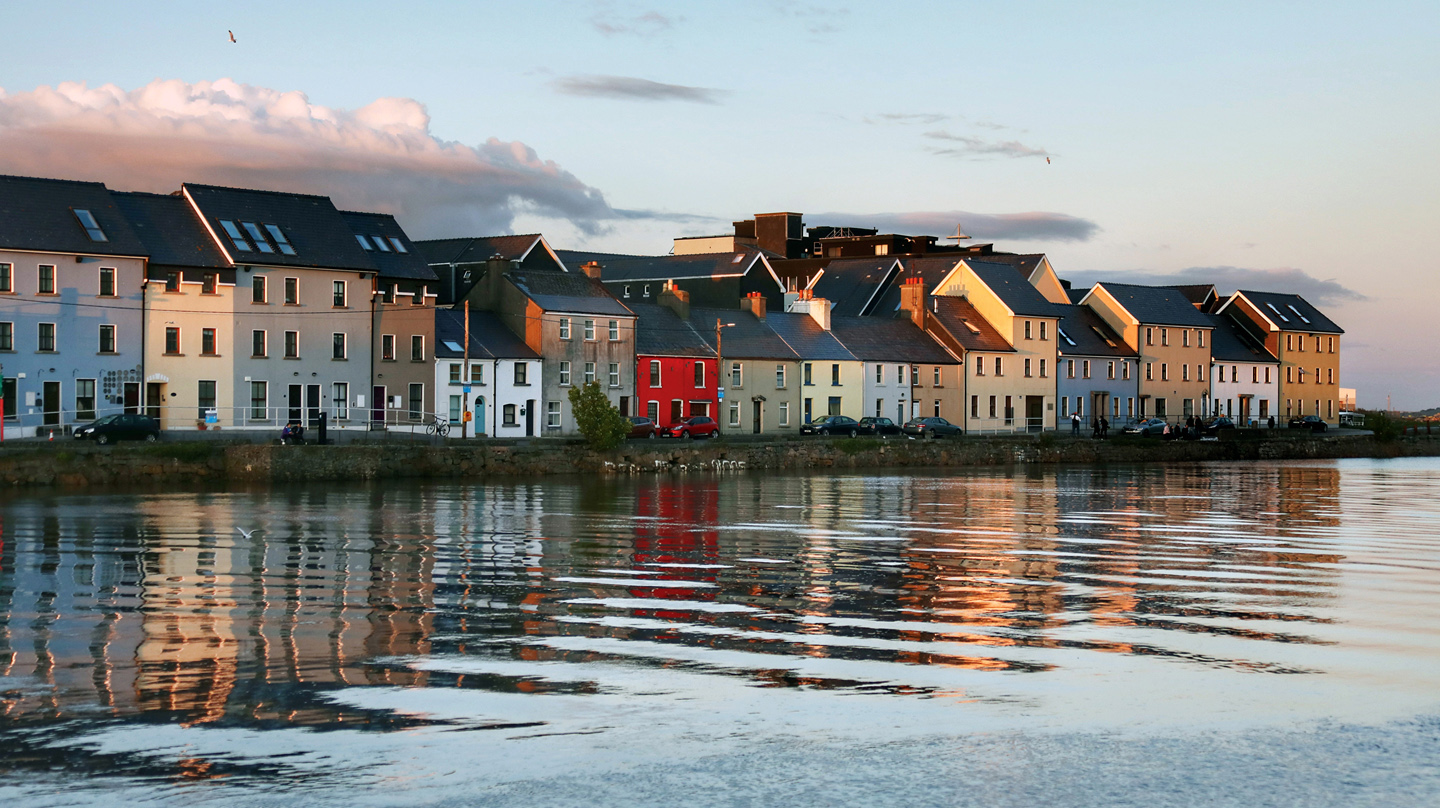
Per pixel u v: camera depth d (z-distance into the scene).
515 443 74.62
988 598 29.23
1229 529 45.50
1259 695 19.84
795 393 102.19
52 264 68.69
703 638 24.14
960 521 47.81
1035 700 19.47
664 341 95.94
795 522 46.66
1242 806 15.12
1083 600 29.00
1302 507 55.56
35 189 70.69
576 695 19.64
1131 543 40.78
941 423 101.69
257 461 61.59
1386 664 22.06
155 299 72.38
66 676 20.84
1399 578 32.78
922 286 115.62
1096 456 96.81
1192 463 97.19
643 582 31.38
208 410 72.50
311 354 78.31
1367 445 114.69
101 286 70.44
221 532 41.34
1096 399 125.38
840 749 17.00
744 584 31.14
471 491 58.97
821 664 21.86
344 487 59.97
